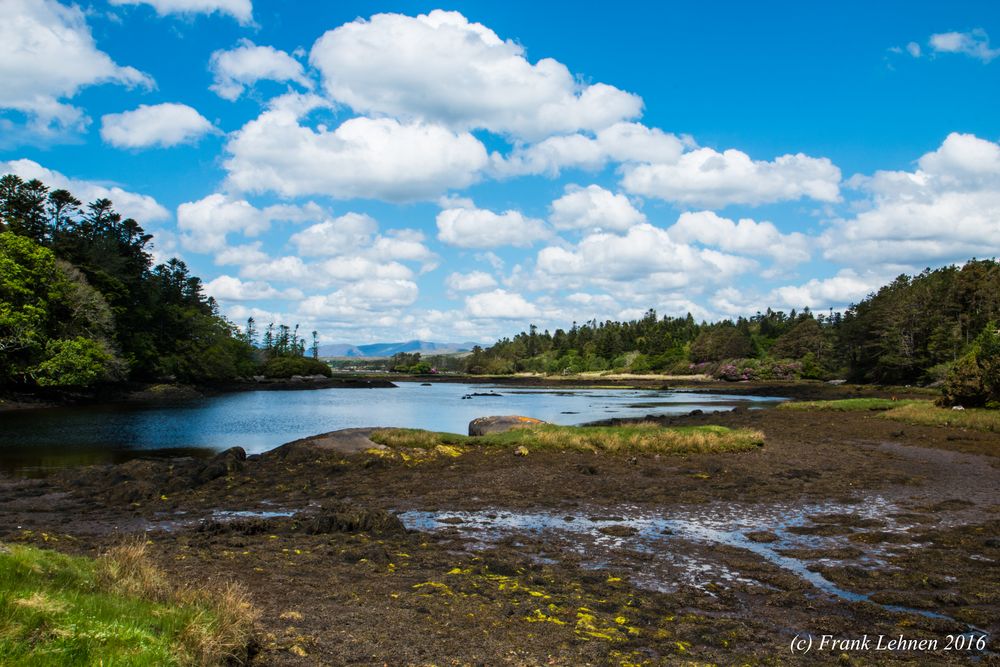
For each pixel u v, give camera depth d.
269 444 28.56
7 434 30.31
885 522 13.23
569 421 42.62
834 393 71.44
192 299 94.94
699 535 12.25
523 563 10.02
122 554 7.61
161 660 4.65
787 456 22.28
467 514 14.13
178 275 92.62
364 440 22.84
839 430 30.73
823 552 10.84
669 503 15.25
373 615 7.14
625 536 12.16
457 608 7.58
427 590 8.34
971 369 37.50
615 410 52.88
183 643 5.14
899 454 22.94
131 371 66.94
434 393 86.75
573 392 88.94
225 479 18.16
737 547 11.33
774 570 9.83
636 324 190.50
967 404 37.25
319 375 122.62
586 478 18.33
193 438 30.31
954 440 26.22
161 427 35.19
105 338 53.75
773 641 7.03
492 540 11.77
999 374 36.00
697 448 23.11
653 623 7.46
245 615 6.21
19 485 17.14
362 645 6.18
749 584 9.20
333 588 8.27
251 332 144.12
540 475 18.66
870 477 18.44
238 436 31.61
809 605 8.28
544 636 6.78
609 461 21.05
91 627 4.87
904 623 7.64
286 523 12.94
